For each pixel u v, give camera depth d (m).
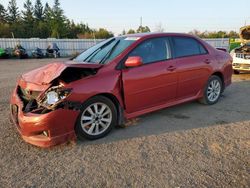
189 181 3.09
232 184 3.01
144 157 3.68
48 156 3.77
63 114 3.81
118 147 4.01
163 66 4.93
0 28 56.66
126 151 3.88
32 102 3.98
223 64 6.19
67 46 32.03
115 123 4.50
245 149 3.86
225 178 3.13
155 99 4.92
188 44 5.57
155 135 4.42
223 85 6.34
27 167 3.50
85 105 4.07
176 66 5.13
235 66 10.20
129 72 4.48
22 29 59.97
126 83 4.43
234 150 3.83
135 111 4.70
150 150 3.89
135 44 4.70
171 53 5.16
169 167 3.41
